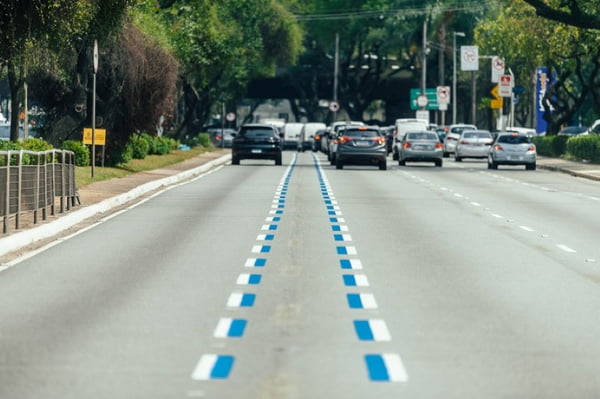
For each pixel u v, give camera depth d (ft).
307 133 586.45
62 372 58.59
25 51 184.55
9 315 77.10
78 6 183.32
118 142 276.41
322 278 96.94
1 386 55.31
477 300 85.05
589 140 376.68
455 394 54.08
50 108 272.31
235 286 91.66
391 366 60.64
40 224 135.54
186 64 417.08
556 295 87.92
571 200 203.82
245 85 606.96
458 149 412.16
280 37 622.54
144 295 86.53
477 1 631.15
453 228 145.48
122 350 64.69
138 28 269.44
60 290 89.15
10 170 123.95
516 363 61.62
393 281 95.35
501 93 482.28
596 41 394.11
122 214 165.17
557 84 456.04
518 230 143.84
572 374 58.85
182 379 56.95
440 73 629.10
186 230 140.56
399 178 281.33
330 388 55.16
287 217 160.25
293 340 68.18
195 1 376.89
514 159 342.44
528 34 403.54
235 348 65.41
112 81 265.13
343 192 220.02
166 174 269.44
